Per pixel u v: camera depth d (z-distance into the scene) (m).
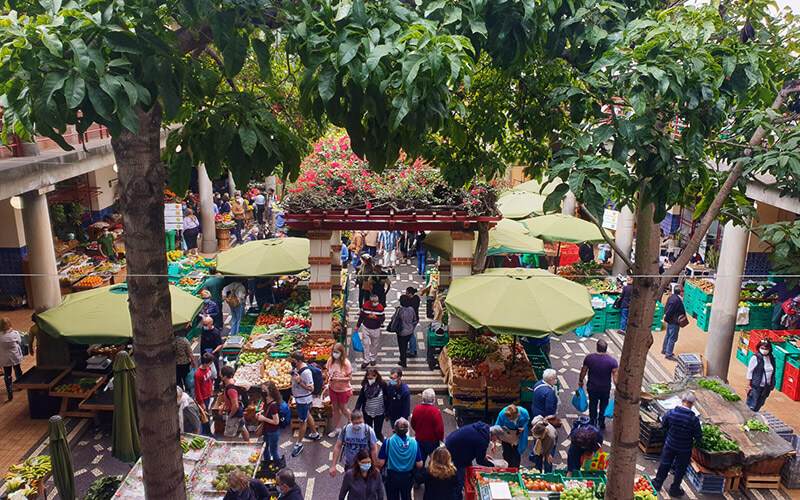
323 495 8.95
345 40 4.01
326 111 4.27
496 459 8.72
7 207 15.25
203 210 20.88
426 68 3.81
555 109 6.91
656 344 14.46
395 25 4.18
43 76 3.54
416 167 11.66
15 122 3.67
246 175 4.74
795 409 11.70
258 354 11.88
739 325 14.86
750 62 4.94
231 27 4.08
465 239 11.77
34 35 3.54
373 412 9.58
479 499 7.69
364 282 13.70
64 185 18.69
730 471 9.09
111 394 10.67
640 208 5.95
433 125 4.58
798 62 6.62
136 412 8.44
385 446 7.93
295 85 5.74
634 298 6.54
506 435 8.70
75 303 10.45
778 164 5.44
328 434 10.48
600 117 5.39
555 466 9.75
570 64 6.36
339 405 10.22
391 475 7.88
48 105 3.39
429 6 4.51
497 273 11.16
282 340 12.30
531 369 11.12
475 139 7.52
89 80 3.52
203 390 9.78
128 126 3.60
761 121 5.68
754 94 6.26
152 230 5.07
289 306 14.17
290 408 10.74
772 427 9.74
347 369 10.19
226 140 4.45
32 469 8.07
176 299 10.96
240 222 21.98
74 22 3.52
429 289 15.68
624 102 5.45
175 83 4.14
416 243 19.09
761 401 11.14
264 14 4.44
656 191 5.21
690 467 9.42
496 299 10.09
